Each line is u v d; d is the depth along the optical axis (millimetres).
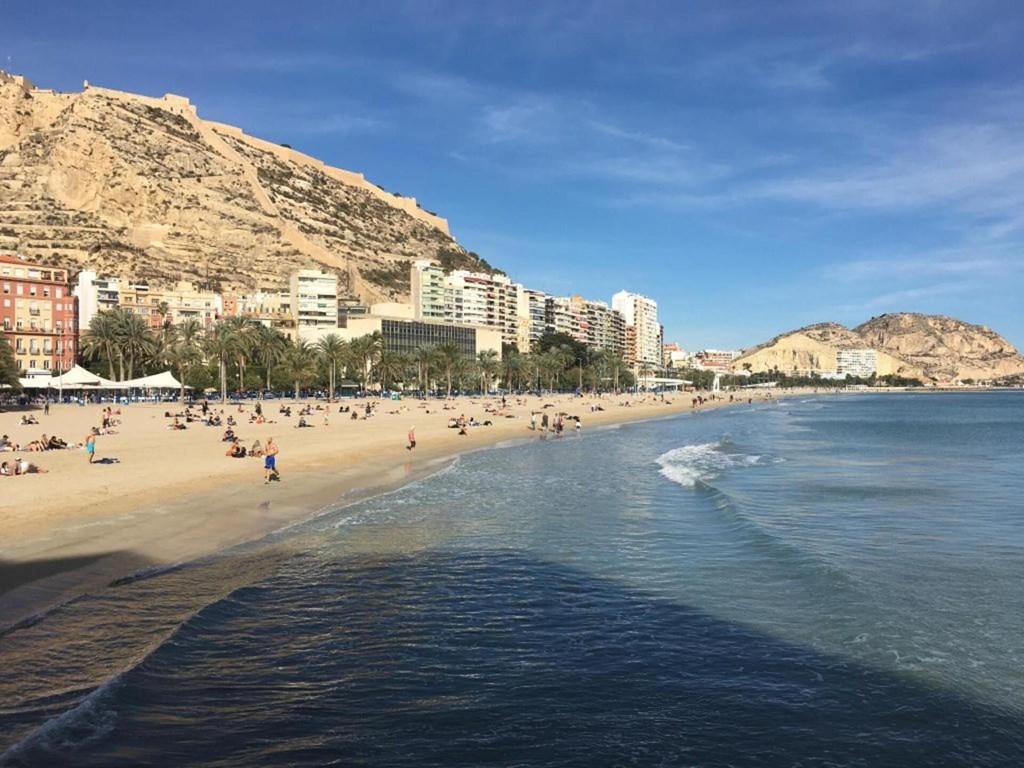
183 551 20125
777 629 14469
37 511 23188
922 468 43875
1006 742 10039
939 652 13180
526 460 47812
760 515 27219
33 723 9977
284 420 76938
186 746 9648
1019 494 32781
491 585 17562
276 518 25688
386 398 146000
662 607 15906
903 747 9922
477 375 179500
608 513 27562
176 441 50156
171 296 171750
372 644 13570
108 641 13039
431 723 10523
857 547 21812
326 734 10133
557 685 11844
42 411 82500
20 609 14539
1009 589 17172
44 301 119250
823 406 185500
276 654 12961
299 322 184625
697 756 9680
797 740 10086
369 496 31547
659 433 79000
